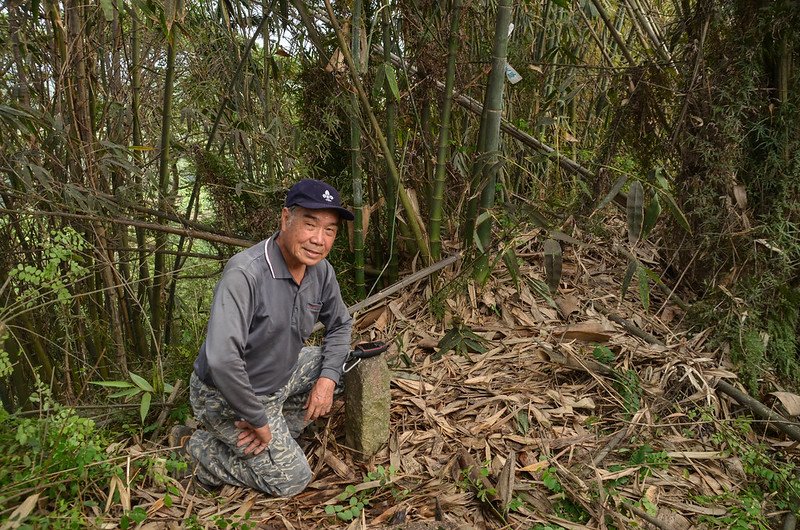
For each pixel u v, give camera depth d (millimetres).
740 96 3148
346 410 2596
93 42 3129
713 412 2818
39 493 1991
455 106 3791
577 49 4461
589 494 2311
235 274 2123
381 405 2551
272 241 2230
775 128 3141
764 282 3145
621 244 3877
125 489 2162
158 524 2162
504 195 4047
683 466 2574
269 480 2348
